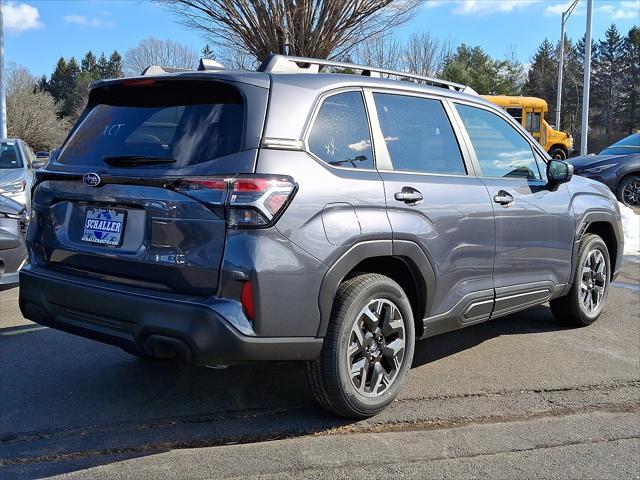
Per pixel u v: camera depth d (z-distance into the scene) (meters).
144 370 4.58
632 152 14.16
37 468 3.20
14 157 10.84
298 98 3.54
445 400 4.15
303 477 3.16
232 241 3.17
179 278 3.26
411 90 4.28
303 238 3.32
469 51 54.56
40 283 3.75
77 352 4.95
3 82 18.69
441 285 4.13
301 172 3.38
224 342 3.14
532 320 6.14
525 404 4.13
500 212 4.55
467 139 4.57
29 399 4.04
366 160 3.81
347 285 3.63
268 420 3.79
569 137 27.55
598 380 4.57
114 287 3.42
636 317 6.25
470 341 5.46
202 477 3.14
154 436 3.56
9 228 5.92
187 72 3.69
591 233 6.04
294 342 3.33
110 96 4.00
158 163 3.41
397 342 3.88
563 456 3.46
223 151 3.30
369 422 3.79
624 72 81.56
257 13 9.60
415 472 3.24
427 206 4.00
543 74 76.94
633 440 3.68
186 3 9.67
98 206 3.62
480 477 3.21
